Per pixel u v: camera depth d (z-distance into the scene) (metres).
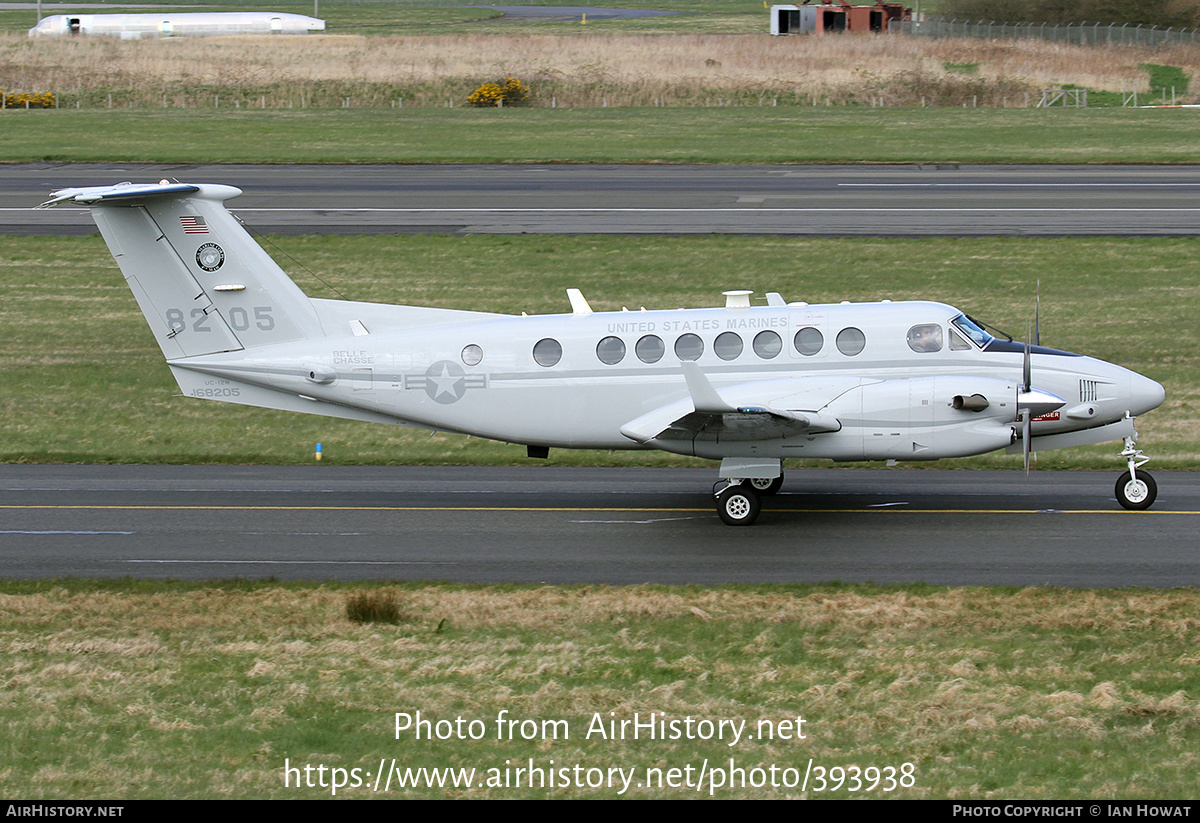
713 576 57.69
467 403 69.31
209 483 77.75
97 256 139.62
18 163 181.88
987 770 38.50
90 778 38.22
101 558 61.84
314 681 45.84
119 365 107.94
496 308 118.62
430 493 74.88
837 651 48.00
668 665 46.88
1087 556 59.47
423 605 53.47
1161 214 145.25
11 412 95.50
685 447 65.81
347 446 87.56
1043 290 120.50
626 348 67.88
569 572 58.75
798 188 165.00
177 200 68.88
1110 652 47.25
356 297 122.00
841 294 120.19
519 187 167.75
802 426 63.03
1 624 51.81
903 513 68.25
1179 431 86.06
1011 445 66.56
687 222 147.38
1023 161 180.12
